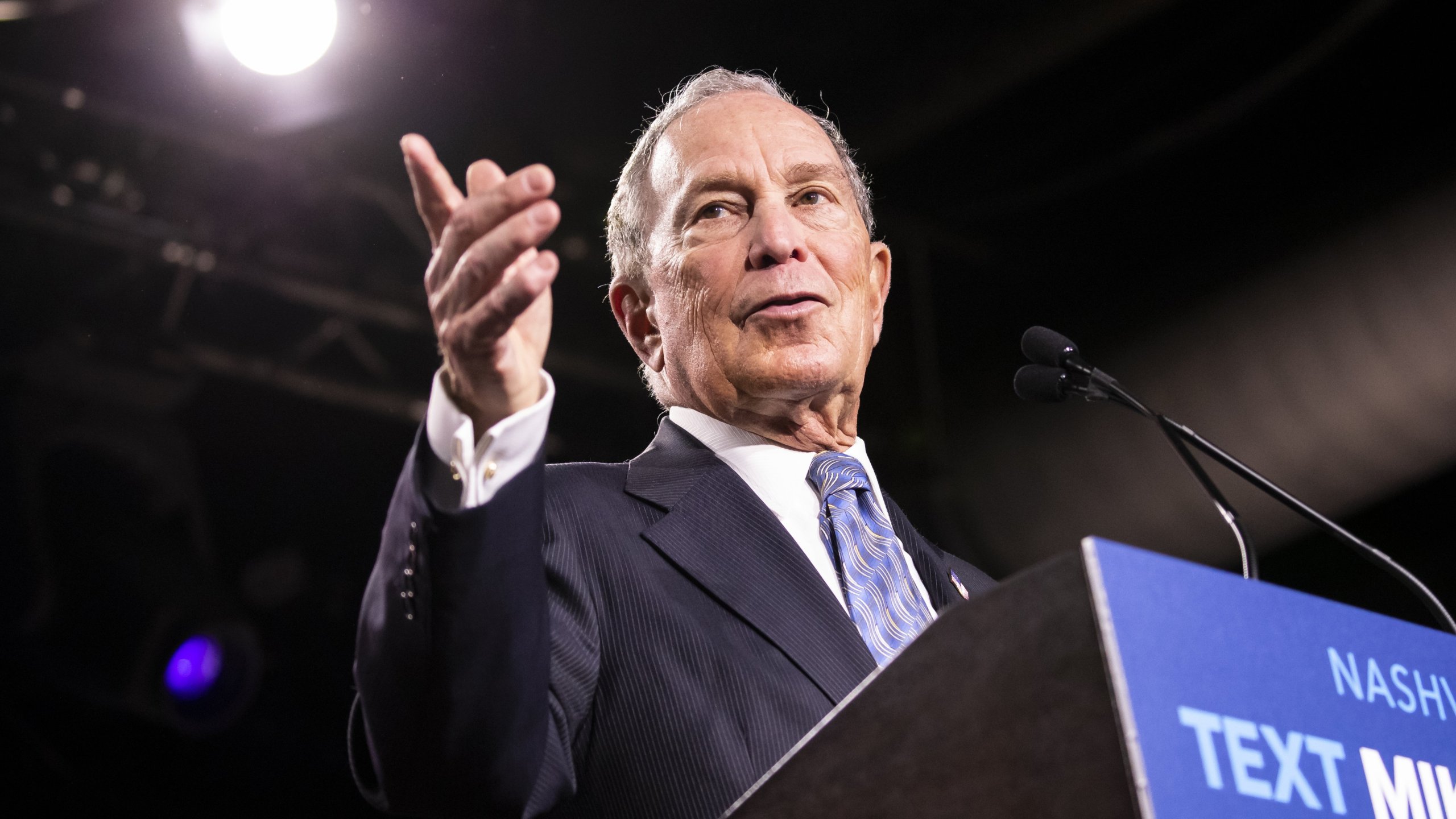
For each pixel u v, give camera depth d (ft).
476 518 3.92
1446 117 16.78
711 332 5.90
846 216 6.20
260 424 19.66
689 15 15.60
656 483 5.49
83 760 16.75
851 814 3.14
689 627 4.78
